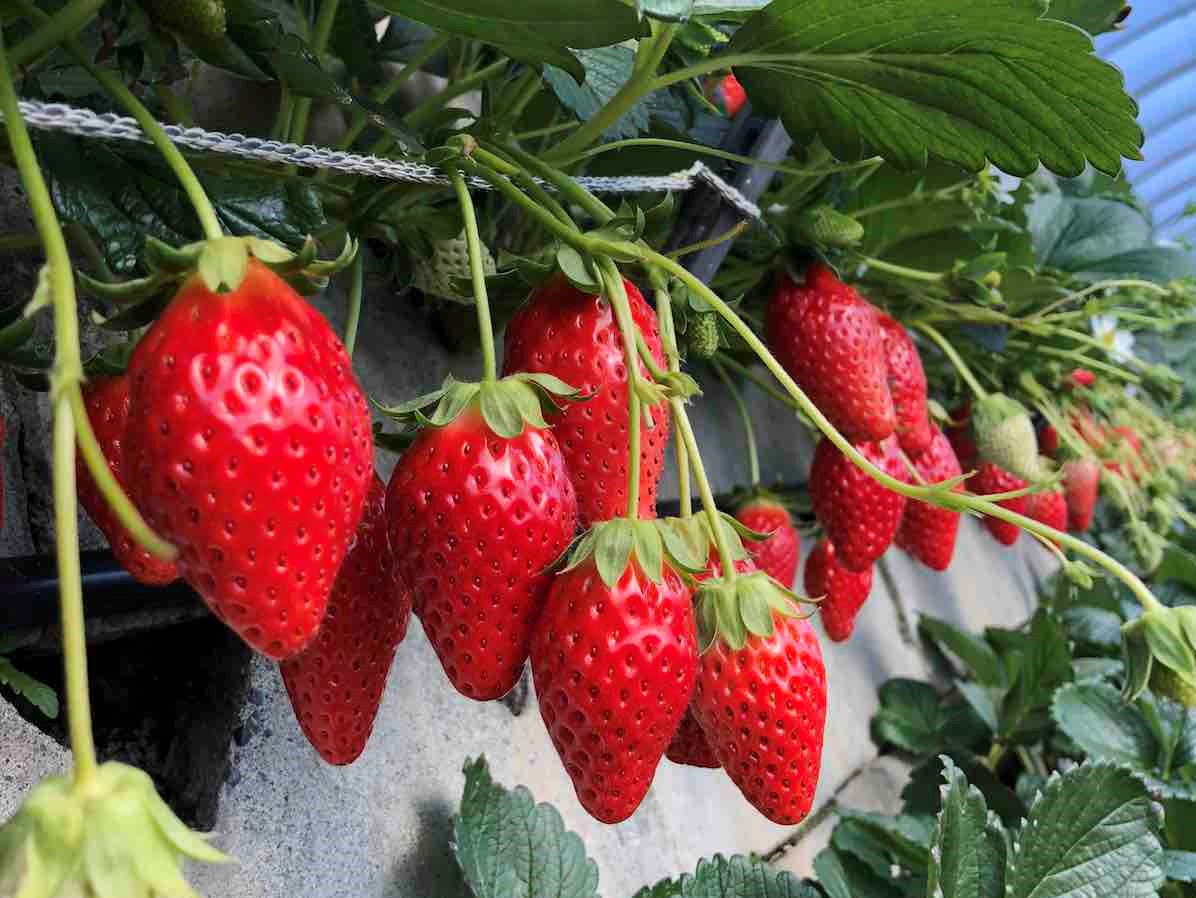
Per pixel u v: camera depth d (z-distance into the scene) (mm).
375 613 167
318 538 121
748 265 320
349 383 128
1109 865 285
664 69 250
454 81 282
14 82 166
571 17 148
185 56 203
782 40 193
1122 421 495
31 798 95
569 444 177
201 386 115
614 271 165
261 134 280
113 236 157
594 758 157
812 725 171
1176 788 411
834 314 288
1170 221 1095
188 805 238
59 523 94
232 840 235
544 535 157
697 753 200
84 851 92
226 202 164
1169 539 765
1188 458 545
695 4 203
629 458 159
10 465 213
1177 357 699
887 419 292
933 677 595
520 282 192
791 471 513
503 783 306
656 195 304
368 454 131
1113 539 762
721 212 258
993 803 470
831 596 391
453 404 156
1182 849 401
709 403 460
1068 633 620
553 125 297
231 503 115
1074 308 468
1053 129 192
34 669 225
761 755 171
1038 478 403
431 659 294
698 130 317
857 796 484
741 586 166
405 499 156
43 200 107
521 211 285
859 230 283
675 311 216
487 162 175
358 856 260
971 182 352
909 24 178
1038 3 165
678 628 157
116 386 151
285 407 117
